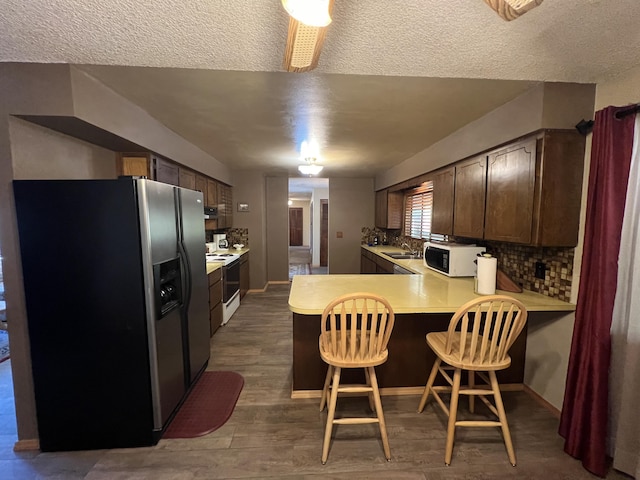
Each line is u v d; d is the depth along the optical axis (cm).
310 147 343
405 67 161
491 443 183
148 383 176
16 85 160
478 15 118
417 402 223
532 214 192
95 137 205
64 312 170
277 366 275
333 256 612
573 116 182
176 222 207
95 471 162
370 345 169
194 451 175
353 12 116
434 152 326
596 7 113
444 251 288
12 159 163
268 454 173
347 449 176
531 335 231
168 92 196
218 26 127
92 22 124
